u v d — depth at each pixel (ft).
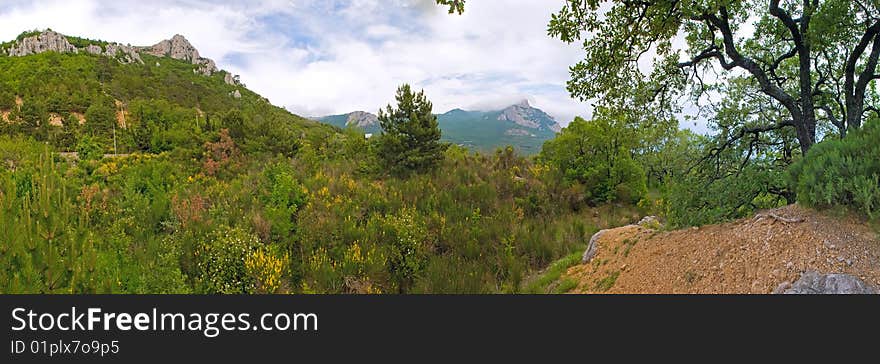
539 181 59.82
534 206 52.90
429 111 63.10
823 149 17.93
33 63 317.42
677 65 25.23
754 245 17.88
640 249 25.00
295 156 73.56
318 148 83.41
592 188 61.16
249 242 31.37
